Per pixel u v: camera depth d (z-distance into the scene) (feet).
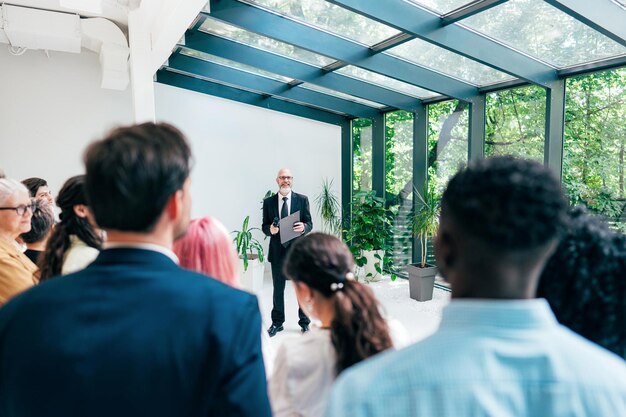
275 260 12.44
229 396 2.08
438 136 16.61
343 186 21.49
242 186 19.70
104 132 2.41
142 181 2.12
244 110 19.53
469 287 1.65
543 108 12.57
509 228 1.49
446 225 1.73
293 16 11.59
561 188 1.66
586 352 1.56
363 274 18.97
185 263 3.66
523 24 9.78
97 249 4.41
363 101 18.83
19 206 5.24
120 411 1.98
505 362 1.48
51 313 2.07
